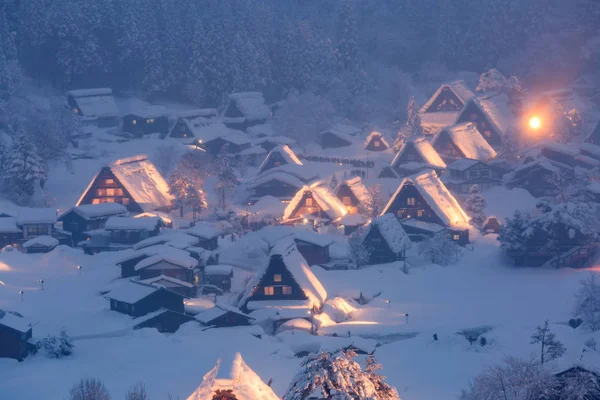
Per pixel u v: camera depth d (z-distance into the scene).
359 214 120.44
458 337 72.75
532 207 126.56
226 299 88.38
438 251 101.62
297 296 82.81
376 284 93.56
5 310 80.50
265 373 63.31
